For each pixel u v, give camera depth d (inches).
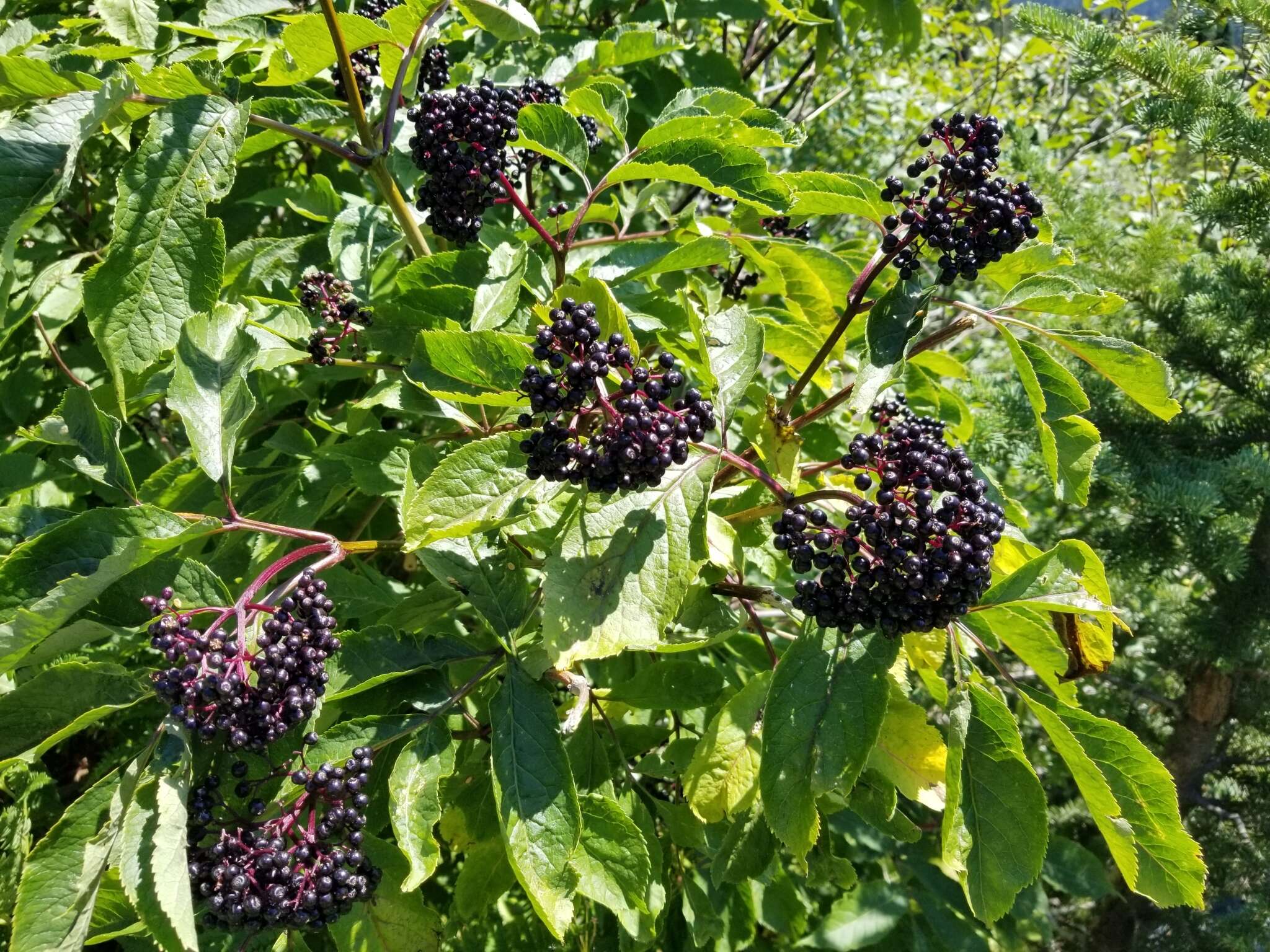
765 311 120.9
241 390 78.6
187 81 78.3
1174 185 294.7
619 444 64.8
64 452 118.2
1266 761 202.7
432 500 70.4
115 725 128.3
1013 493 246.7
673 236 117.5
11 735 69.4
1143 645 215.0
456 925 99.3
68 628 68.8
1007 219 76.2
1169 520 173.8
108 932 72.0
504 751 76.3
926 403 131.1
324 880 68.1
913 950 155.9
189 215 73.7
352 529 128.8
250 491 102.5
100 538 70.6
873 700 73.5
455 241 95.7
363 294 110.1
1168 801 72.2
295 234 142.6
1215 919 193.8
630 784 100.8
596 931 112.3
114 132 96.0
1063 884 167.8
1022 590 75.3
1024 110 349.1
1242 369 189.9
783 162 253.3
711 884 108.4
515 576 86.5
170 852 62.0
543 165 138.8
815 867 95.3
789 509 74.4
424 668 81.0
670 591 70.8
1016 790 70.7
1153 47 181.2
